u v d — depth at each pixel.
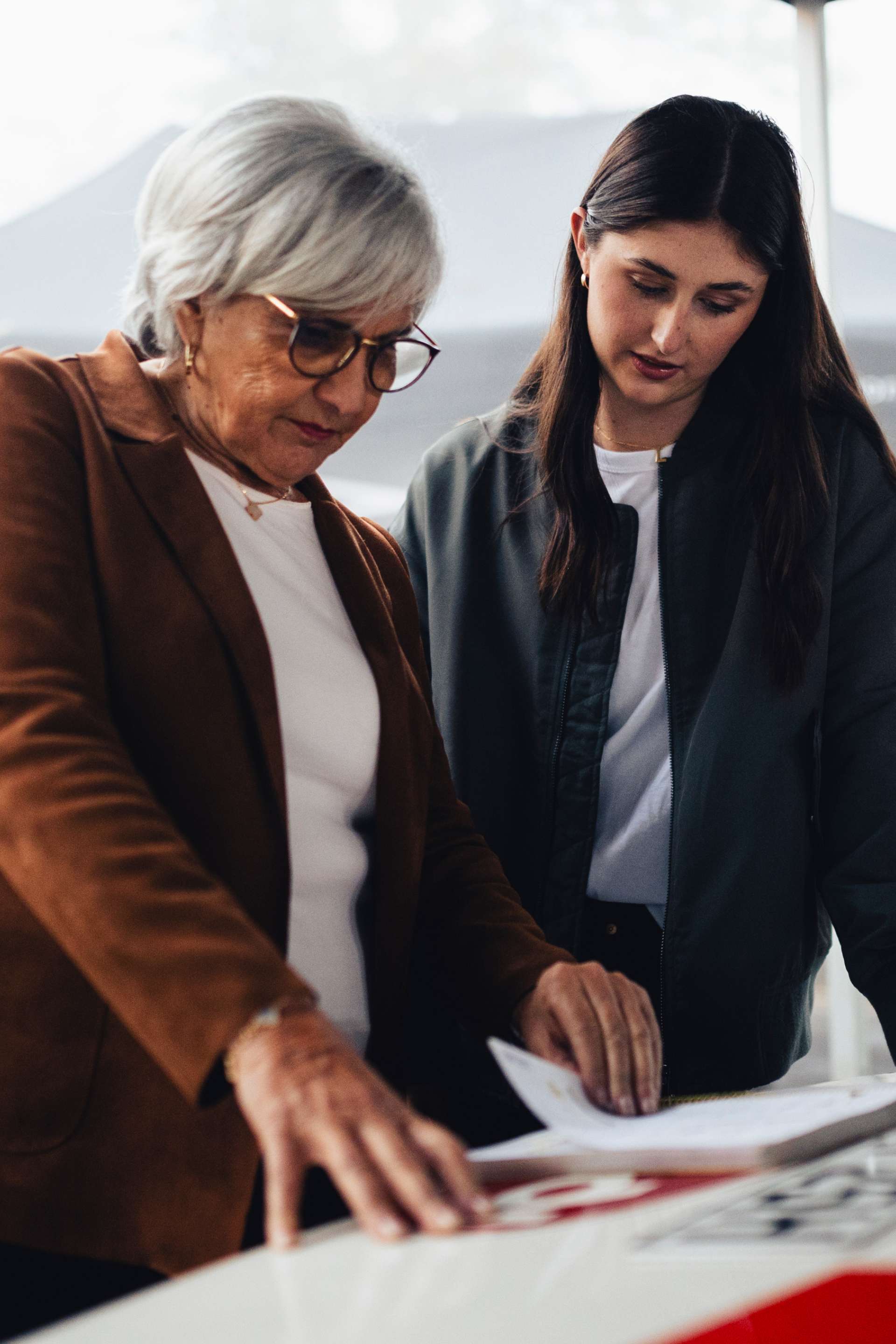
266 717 1.07
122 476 1.07
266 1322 0.63
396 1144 0.75
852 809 1.53
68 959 0.98
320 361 1.08
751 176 1.42
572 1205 0.80
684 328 1.44
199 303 1.10
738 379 1.60
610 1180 0.88
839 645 1.57
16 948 0.99
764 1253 0.68
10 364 1.08
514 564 1.64
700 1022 1.51
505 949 1.18
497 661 1.64
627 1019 1.09
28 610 0.97
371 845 1.22
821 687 1.54
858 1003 2.78
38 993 0.98
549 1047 1.09
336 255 1.04
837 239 4.14
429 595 1.69
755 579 1.54
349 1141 0.75
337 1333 0.61
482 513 1.68
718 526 1.57
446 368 3.59
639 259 1.43
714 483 1.58
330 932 1.14
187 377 1.16
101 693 1.00
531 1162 0.91
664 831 1.55
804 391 1.56
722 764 1.50
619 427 1.61
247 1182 0.99
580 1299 0.63
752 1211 0.76
